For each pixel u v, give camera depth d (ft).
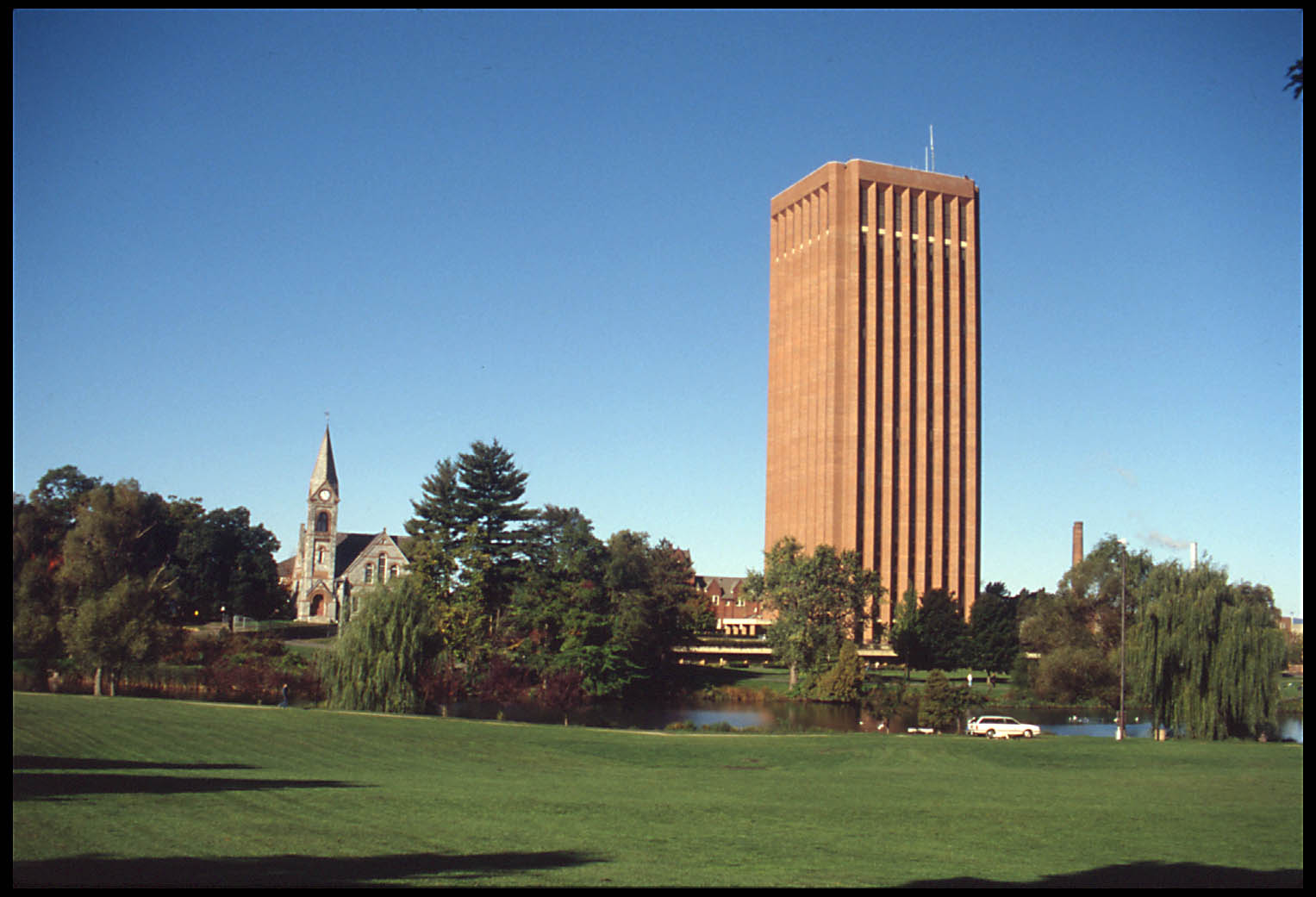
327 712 212.84
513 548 373.61
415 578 276.62
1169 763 173.06
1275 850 87.15
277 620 500.74
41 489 401.29
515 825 89.10
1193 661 228.02
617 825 91.35
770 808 107.76
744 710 327.88
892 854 80.84
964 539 586.45
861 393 572.10
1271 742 218.59
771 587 407.85
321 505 525.75
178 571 434.30
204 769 124.67
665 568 454.81
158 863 64.85
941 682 285.43
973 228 608.60
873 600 510.17
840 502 557.74
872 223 583.17
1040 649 364.58
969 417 595.88
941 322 594.65
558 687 303.68
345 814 90.48
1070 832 95.61
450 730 191.83
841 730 273.54
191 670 280.51
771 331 633.20
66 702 193.57
